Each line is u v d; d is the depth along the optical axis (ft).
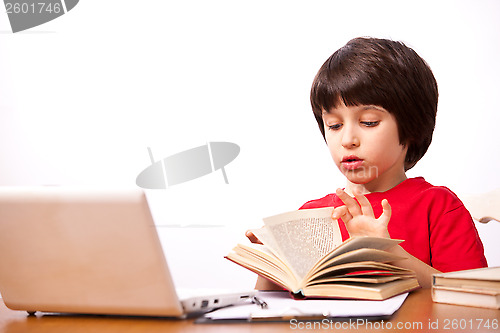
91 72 9.24
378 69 3.47
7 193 2.40
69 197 2.30
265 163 8.64
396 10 8.28
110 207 2.23
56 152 9.32
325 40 8.61
